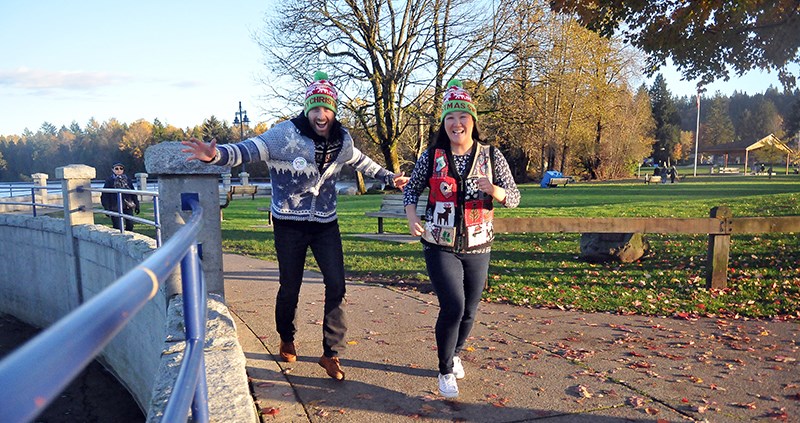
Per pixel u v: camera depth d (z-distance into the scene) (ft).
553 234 35.58
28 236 37.68
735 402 11.66
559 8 34.37
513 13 86.69
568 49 119.44
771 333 16.62
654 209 49.93
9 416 1.94
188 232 6.70
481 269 11.81
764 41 30.71
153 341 20.95
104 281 27.45
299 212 12.23
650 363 14.01
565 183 117.91
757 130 379.55
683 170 242.78
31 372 2.13
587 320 18.16
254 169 196.34
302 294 21.53
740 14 28.84
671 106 354.13
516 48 85.92
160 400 8.80
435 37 88.22
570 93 132.77
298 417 10.93
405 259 29.37
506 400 11.76
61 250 33.53
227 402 8.96
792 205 46.01
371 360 14.08
